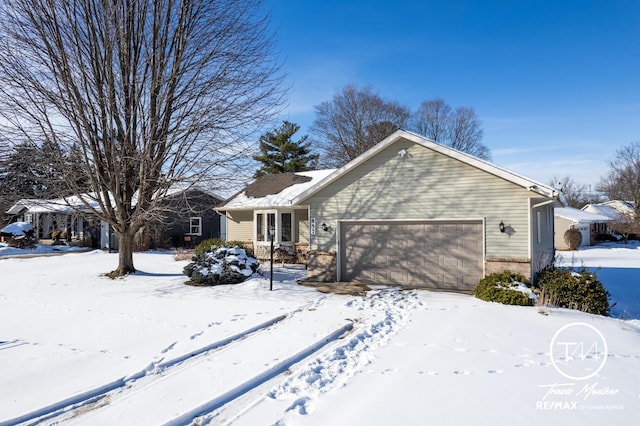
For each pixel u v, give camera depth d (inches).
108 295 439.2
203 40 530.3
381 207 501.0
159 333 300.2
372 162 507.2
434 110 1731.1
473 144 1750.7
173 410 182.7
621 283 634.2
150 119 526.0
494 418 169.0
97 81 502.6
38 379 217.9
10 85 468.1
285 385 208.5
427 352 251.4
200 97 528.7
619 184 1876.2
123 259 579.8
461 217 454.9
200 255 546.0
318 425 166.6
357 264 522.0
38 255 899.4
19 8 470.0
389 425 163.9
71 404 192.7
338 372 225.8
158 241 1047.0
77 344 275.4
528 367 227.1
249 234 823.1
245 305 389.4
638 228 1464.1
